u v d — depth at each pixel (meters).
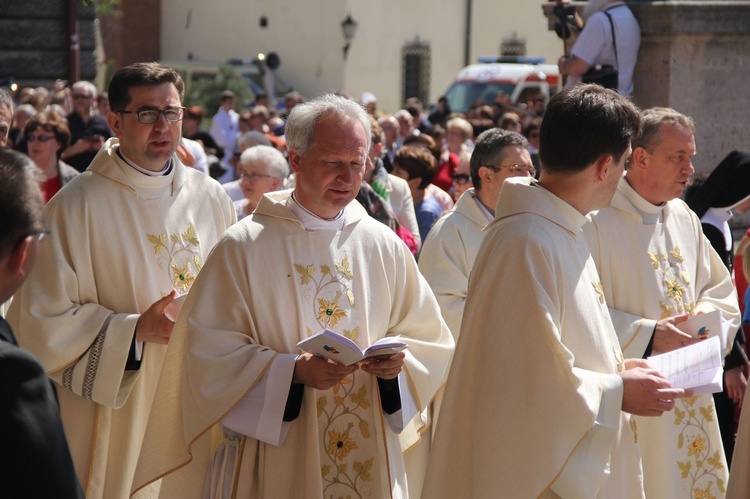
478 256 3.30
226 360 3.41
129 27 32.53
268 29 31.02
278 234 3.58
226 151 15.27
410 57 30.73
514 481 3.04
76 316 4.08
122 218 4.27
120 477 4.27
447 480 3.24
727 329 4.12
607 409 3.07
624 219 4.34
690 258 4.48
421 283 3.89
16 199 2.12
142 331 4.02
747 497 3.45
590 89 3.20
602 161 3.16
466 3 31.23
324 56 30.02
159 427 3.71
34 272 4.12
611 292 4.30
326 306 3.58
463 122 10.93
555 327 3.04
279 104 27.19
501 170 4.91
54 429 2.05
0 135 4.54
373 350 3.22
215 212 4.56
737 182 5.46
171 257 4.35
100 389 4.05
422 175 7.57
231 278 3.51
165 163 4.39
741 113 8.66
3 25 15.76
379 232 3.79
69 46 16.22
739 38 8.51
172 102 4.29
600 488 3.23
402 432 3.83
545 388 3.03
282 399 3.37
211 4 32.06
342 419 3.59
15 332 4.15
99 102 13.15
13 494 1.98
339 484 3.57
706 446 4.34
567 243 3.21
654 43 8.37
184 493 3.78
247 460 3.48
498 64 23.80
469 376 3.21
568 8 8.86
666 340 4.04
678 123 4.25
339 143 3.51
